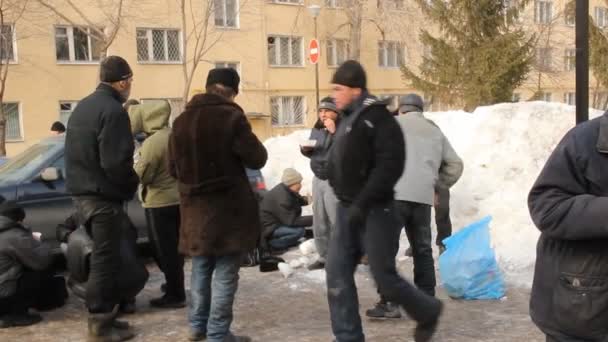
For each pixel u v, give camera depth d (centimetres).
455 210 823
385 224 367
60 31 2223
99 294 464
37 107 2186
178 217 537
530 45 1889
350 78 382
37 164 677
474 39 1902
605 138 227
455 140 998
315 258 714
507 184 874
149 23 2378
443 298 559
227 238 416
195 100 430
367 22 2978
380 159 361
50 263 523
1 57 1897
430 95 2003
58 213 666
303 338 469
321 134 557
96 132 443
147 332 490
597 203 223
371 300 561
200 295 453
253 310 543
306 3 2847
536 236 708
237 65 2653
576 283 231
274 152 1157
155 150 516
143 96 2398
